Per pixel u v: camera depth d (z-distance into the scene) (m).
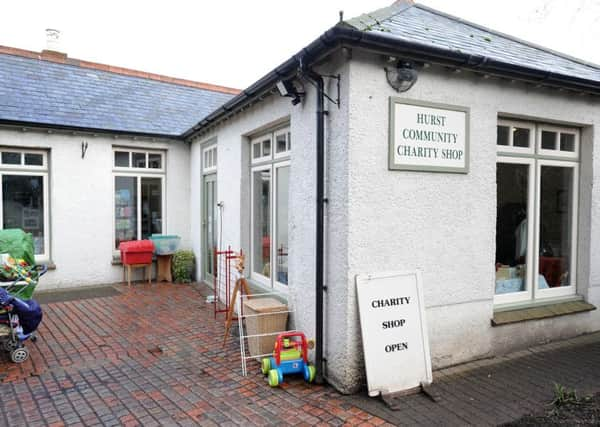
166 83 12.36
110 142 9.37
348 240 3.94
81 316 6.77
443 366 4.56
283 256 5.59
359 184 3.97
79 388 4.20
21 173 8.66
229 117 7.10
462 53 4.14
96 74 11.23
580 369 4.55
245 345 5.41
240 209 6.75
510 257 5.37
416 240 4.32
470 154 4.66
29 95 9.34
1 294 4.72
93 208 9.23
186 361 4.89
